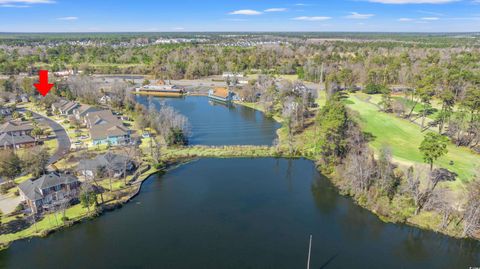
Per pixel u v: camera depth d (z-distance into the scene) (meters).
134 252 61.25
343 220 72.00
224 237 66.06
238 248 62.72
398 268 57.88
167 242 64.19
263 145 114.12
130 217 72.31
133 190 83.00
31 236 64.38
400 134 112.19
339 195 83.00
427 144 73.88
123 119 141.12
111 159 90.06
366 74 194.75
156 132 124.44
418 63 198.00
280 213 74.81
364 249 62.84
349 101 157.38
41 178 74.75
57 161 96.50
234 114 158.25
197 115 156.12
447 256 61.03
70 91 175.50
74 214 71.44
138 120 129.12
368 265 58.59
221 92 190.62
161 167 97.06
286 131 126.56
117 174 89.12
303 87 177.50
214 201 79.56
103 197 78.75
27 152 92.75
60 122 137.38
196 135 126.38
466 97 116.12
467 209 65.25
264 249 62.50
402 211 72.12
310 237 63.06
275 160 104.44
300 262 59.19
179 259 59.47
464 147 99.69
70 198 75.19
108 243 63.62
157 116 128.25
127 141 113.25
